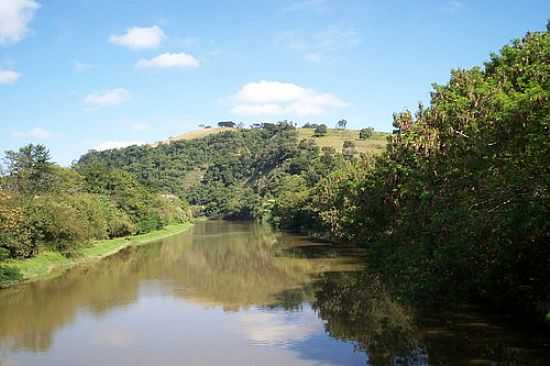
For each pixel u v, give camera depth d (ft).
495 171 67.05
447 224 70.59
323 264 177.88
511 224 66.28
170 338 91.45
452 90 94.22
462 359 71.20
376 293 125.49
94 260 205.98
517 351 72.59
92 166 338.13
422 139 80.18
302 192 327.06
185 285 146.92
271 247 240.53
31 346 87.92
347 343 84.69
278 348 83.66
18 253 165.07
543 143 59.88
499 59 100.22
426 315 97.09
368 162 178.19
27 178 235.40
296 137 649.20
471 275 75.41
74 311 114.32
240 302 121.70
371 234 107.34
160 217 362.74
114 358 80.84
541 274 80.53
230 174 643.45
